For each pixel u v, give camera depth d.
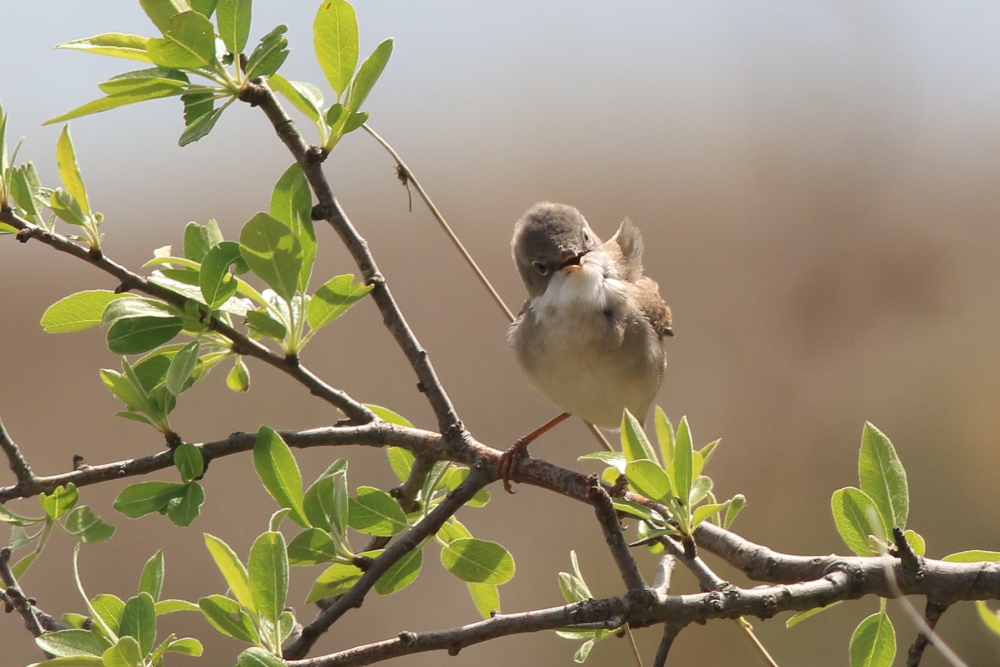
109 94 5.51
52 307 5.93
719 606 4.60
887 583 4.91
